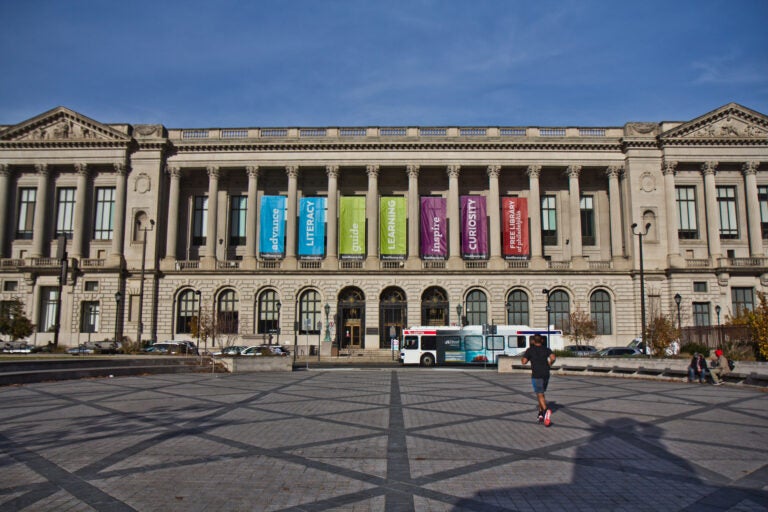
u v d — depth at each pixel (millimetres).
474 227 64125
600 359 37031
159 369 34188
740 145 64000
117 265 61938
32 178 66188
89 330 61938
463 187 68250
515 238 64125
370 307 62219
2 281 63000
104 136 64188
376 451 12461
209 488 9633
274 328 62688
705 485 9906
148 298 62000
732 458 11898
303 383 29062
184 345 54531
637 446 13039
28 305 61688
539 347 16578
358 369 42750
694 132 63594
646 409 19172
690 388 26828
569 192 65812
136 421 16297
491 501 8961
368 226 64312
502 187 68312
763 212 65625
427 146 65000
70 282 61969
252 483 9938
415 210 64312
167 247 63688
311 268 62969
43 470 10766
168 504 8789
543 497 9172
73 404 19766
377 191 65250
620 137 64125
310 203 64438
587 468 11031
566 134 65688
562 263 63312
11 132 64562
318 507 8656
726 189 65812
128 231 63469
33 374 26781
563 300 62906
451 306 62188
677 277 61531
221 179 67812
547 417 15703
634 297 62094
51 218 65312
